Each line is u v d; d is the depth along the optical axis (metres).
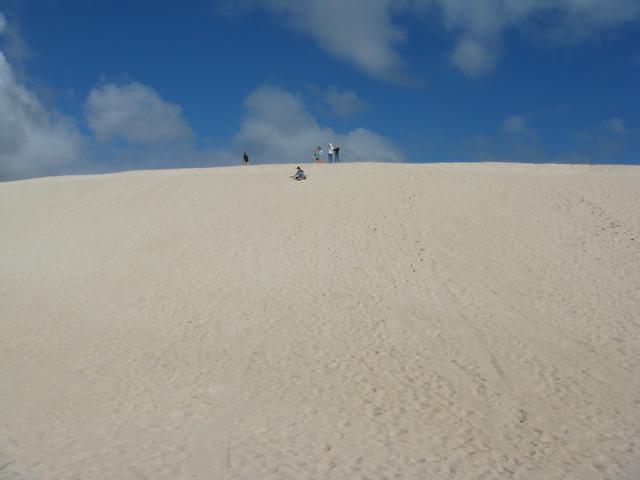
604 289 16.03
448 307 14.81
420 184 25.59
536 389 10.47
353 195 24.36
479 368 11.38
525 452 8.14
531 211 22.38
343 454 7.81
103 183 29.19
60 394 9.97
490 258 18.28
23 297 16.39
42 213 24.98
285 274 17.28
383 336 13.00
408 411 9.43
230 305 15.13
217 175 29.52
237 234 20.89
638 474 7.57
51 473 7.02
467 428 8.88
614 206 22.66
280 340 12.80
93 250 20.22
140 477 6.98
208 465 7.34
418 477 7.25
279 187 26.12
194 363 11.56
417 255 18.48
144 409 9.28
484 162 33.47
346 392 10.16
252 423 8.78
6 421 8.74
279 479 7.03
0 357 12.07
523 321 13.96
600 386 10.63
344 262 18.05
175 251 19.62
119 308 15.25
